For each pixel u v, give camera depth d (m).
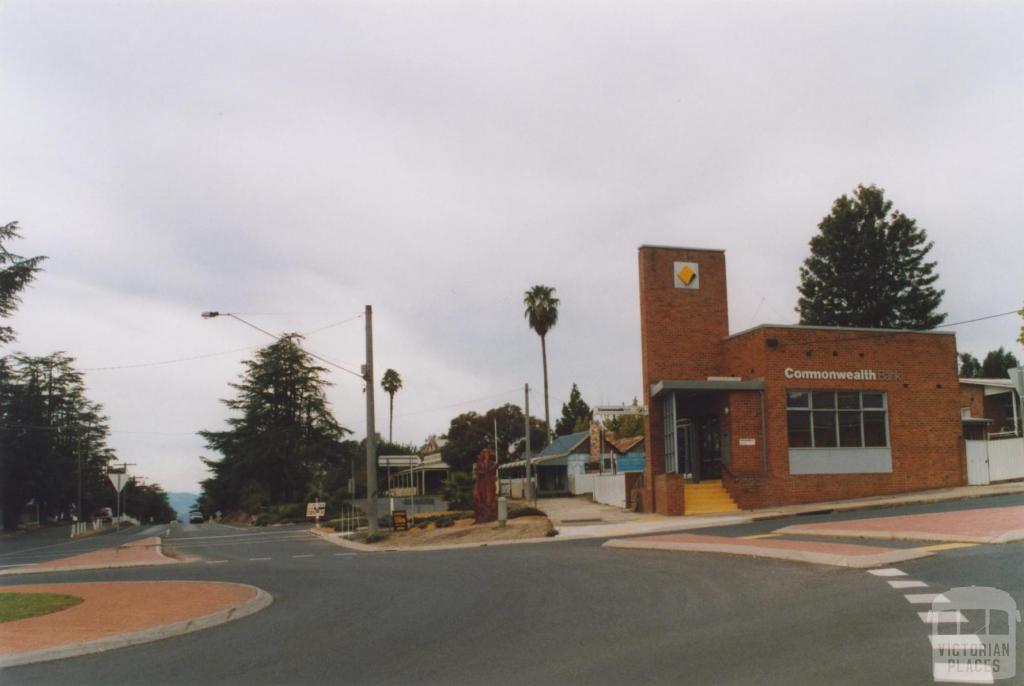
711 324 31.41
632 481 33.91
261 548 29.86
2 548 39.94
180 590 14.43
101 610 12.05
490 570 15.99
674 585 12.12
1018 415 40.44
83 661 8.91
